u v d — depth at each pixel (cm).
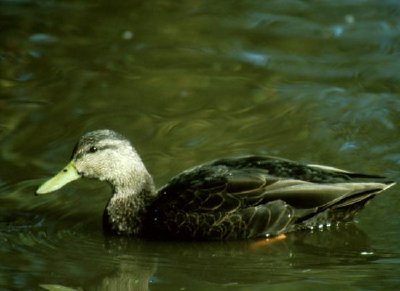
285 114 1580
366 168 1395
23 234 1282
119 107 1617
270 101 1627
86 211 1351
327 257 1212
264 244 1252
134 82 1706
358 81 1683
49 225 1309
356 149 1455
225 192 1258
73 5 2025
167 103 1630
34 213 1338
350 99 1616
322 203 1243
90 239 1281
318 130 1519
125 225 1303
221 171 1284
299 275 1166
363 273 1159
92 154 1313
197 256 1234
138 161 1321
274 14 1969
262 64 1766
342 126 1527
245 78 1712
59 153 1475
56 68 1764
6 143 1503
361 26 1897
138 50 1830
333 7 1988
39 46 1852
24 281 1162
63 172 1316
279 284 1145
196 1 2034
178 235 1273
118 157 1314
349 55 1786
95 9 2008
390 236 1242
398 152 1438
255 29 1905
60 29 1919
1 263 1207
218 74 1731
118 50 1831
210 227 1255
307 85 1678
